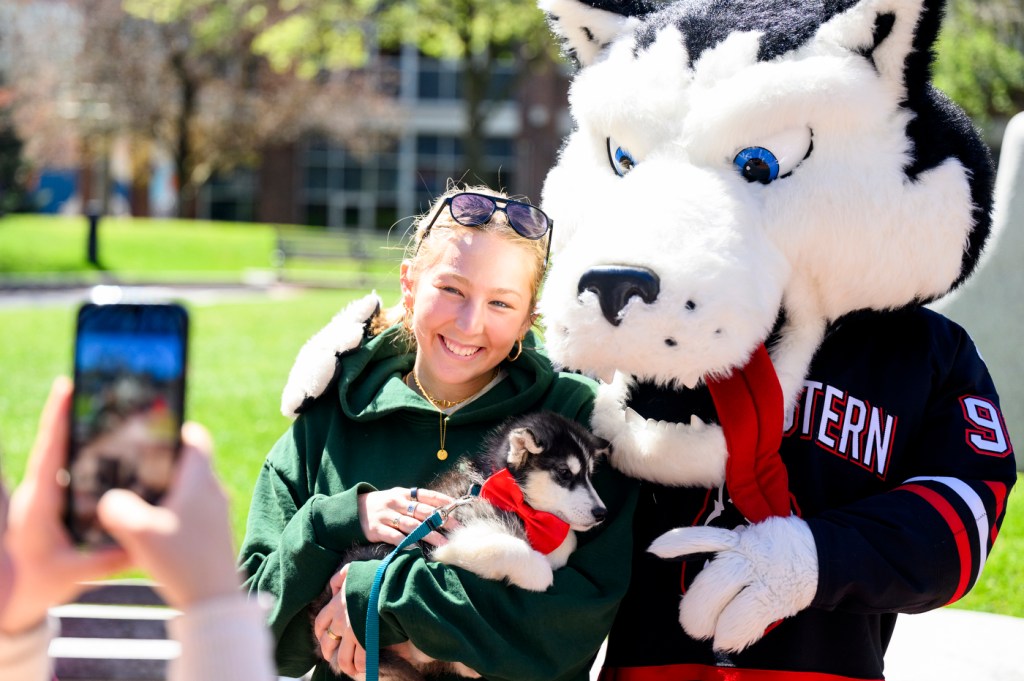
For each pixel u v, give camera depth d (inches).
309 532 111.3
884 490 108.8
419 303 116.8
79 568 56.8
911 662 168.6
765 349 104.3
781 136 101.6
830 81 99.7
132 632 178.4
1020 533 235.8
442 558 105.9
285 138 1414.9
